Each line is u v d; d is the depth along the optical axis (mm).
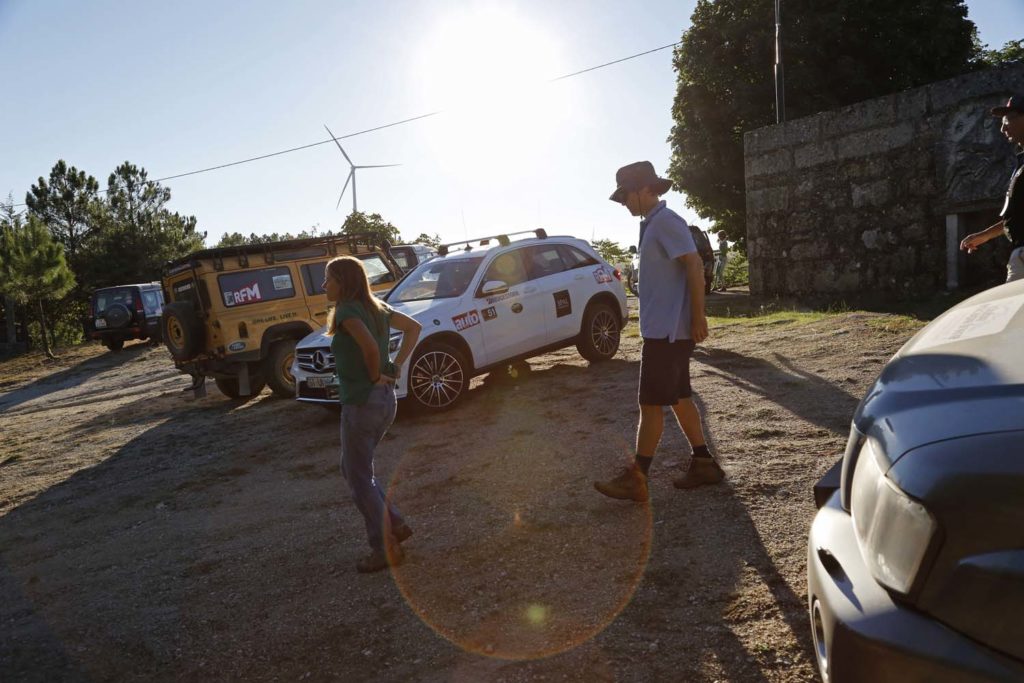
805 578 3182
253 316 10312
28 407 14227
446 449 6199
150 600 4102
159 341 24219
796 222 14844
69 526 5867
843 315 9977
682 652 2803
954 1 25250
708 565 3434
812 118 14281
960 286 11898
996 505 1463
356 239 11531
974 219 11773
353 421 3883
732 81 26344
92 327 23422
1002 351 1862
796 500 3994
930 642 1473
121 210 45406
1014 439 1525
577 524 4152
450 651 3068
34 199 43219
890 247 13086
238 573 4289
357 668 3053
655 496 4363
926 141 12266
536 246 8969
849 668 1604
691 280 3951
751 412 5809
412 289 8594
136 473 7254
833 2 24953
